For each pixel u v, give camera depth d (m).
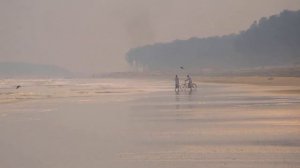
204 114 101.94
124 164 48.62
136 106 131.50
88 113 112.81
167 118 95.88
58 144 63.44
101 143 63.72
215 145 58.69
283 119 87.12
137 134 72.25
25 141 66.56
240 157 50.16
